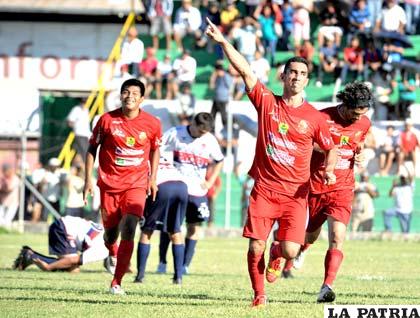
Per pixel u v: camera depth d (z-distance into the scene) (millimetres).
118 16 59812
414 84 53875
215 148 26062
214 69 54938
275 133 16578
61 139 51875
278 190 16578
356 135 19250
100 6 59469
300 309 16250
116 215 20375
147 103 52281
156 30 58250
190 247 26781
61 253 26547
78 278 24141
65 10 59375
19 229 47156
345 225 18891
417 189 49688
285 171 16578
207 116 25484
